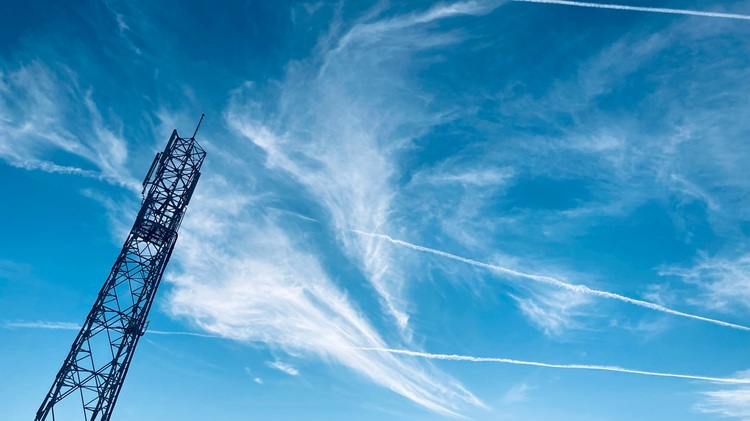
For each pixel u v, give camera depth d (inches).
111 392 1445.6
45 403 1376.7
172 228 1683.1
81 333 1473.9
